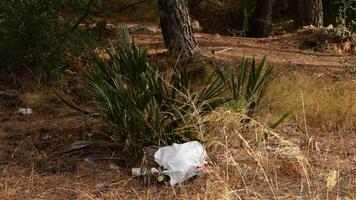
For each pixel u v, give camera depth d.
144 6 10.45
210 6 18.44
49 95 7.08
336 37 11.39
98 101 5.59
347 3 9.05
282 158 5.16
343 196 4.64
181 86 5.37
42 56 7.42
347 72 8.37
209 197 4.48
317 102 6.77
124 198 4.60
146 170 4.86
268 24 16.70
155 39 10.77
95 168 5.16
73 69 7.55
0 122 6.42
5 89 7.30
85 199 4.61
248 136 5.35
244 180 4.75
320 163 5.33
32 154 5.43
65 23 7.52
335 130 6.39
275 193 4.64
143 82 5.26
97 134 5.67
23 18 7.26
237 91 5.53
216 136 5.20
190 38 8.63
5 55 7.46
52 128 6.12
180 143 5.14
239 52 10.01
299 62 9.71
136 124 5.18
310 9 14.39
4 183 4.85
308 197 4.60
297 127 6.28
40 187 4.80
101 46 7.35
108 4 8.42
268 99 6.51
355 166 5.28
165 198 4.59
